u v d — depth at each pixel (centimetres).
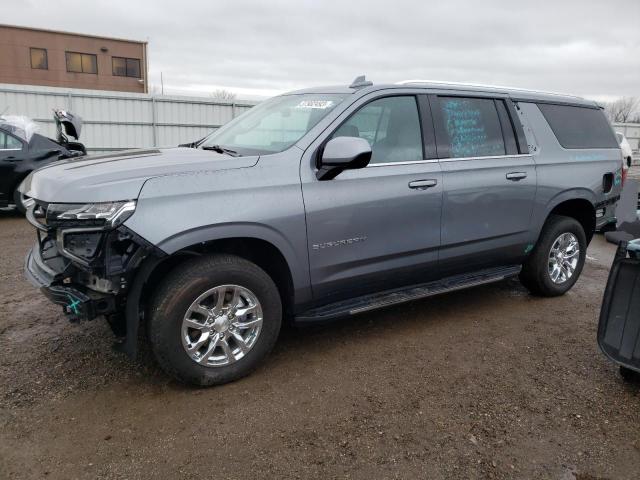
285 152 338
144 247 284
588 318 461
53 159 919
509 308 481
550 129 488
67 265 302
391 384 335
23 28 3378
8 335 393
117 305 299
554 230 486
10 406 298
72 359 357
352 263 362
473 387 334
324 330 419
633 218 357
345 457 262
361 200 356
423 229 394
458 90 430
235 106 2056
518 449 272
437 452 268
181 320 303
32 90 1695
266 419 293
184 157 339
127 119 1869
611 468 260
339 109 362
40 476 243
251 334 332
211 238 301
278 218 322
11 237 740
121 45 3659
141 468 251
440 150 406
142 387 323
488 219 433
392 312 463
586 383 342
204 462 256
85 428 280
